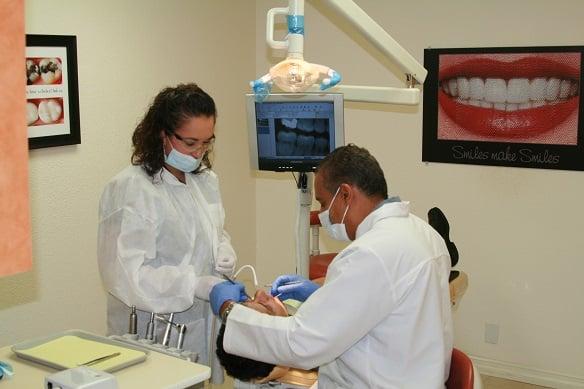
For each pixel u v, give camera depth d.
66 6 2.85
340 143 2.11
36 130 2.74
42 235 2.85
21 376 1.62
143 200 2.03
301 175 2.17
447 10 3.62
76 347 1.77
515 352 3.74
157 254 2.10
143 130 2.08
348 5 1.92
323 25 3.95
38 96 2.73
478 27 3.56
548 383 3.66
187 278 1.98
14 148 0.62
